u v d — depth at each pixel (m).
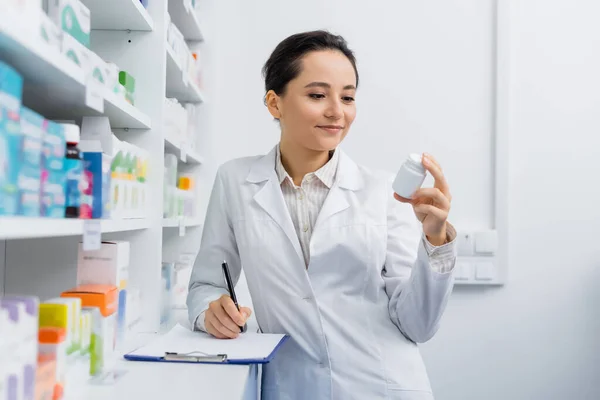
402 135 2.95
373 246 1.51
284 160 1.64
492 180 2.93
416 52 2.96
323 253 1.49
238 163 1.74
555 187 2.94
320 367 1.49
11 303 0.83
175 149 2.27
